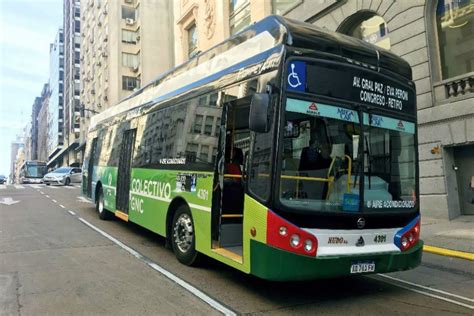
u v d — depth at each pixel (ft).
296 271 15.61
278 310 16.34
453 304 17.69
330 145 17.10
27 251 25.95
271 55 17.20
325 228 16.29
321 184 16.69
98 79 194.70
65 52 324.19
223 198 20.80
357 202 17.19
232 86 19.67
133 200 31.32
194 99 23.41
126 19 169.89
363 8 49.26
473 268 24.53
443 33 42.68
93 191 44.60
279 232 15.72
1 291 18.03
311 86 16.92
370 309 16.78
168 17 169.89
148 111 30.50
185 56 102.58
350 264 16.56
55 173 116.37
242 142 21.68
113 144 38.52
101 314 15.48
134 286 18.93
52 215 43.70
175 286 19.01
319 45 17.46
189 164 22.98
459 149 41.19
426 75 42.37
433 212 41.45
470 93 39.09
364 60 18.54
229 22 81.46
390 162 18.57
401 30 44.91
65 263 22.98
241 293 18.26
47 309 15.92
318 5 55.26
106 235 31.71
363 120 17.95
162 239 30.32
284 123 16.20
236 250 19.58
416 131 19.85
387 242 17.87
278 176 15.96
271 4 67.87
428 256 27.89
